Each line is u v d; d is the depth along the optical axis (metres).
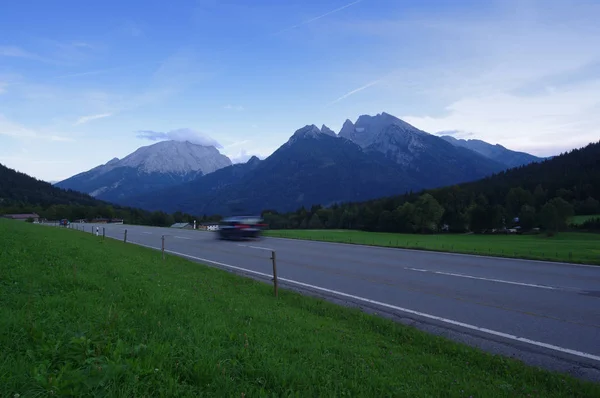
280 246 24.91
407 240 32.81
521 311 9.16
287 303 9.49
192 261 17.48
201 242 27.83
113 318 5.14
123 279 8.73
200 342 4.77
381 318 8.28
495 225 72.44
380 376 4.68
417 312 9.15
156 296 7.19
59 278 7.50
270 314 7.45
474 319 8.57
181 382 3.69
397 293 11.14
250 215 32.66
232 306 7.67
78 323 4.81
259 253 20.94
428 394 4.42
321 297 10.70
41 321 4.66
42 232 20.78
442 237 46.38
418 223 75.50
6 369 3.38
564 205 62.38
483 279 13.16
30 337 4.16
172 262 15.80
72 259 10.60
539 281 12.78
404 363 5.53
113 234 36.25
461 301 10.16
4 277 7.05
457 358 6.13
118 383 3.39
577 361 6.33
